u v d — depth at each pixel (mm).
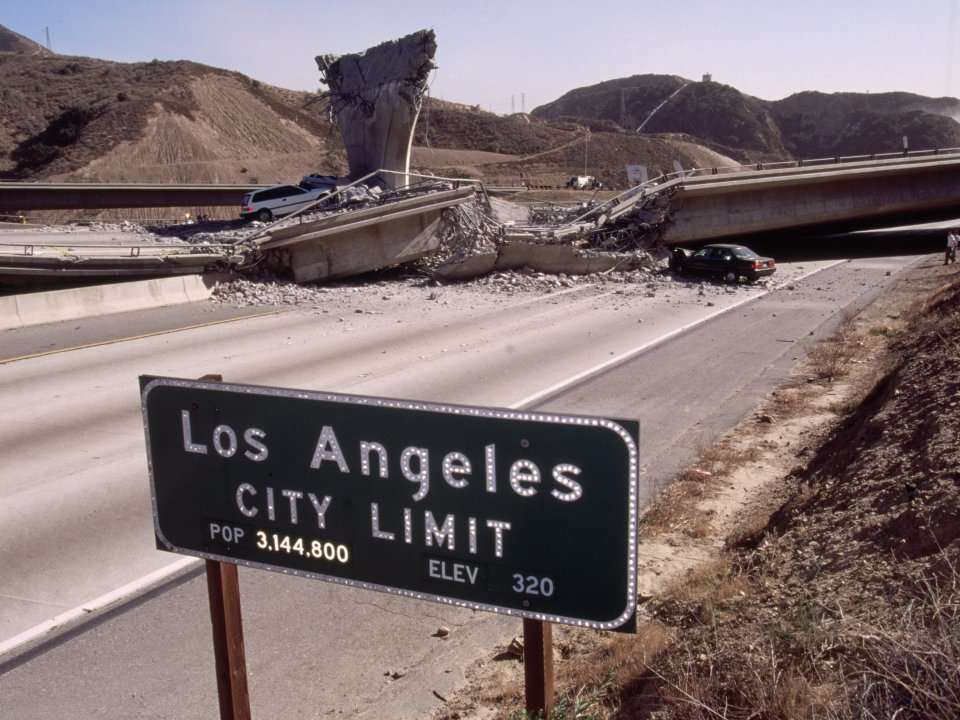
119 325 25406
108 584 9195
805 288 31438
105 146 116062
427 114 183375
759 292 30797
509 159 161750
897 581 6109
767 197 42500
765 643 5793
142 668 7586
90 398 16922
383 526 3838
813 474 10969
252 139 131500
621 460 3328
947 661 4402
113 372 19156
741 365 19000
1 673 7535
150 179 110062
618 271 35375
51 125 126562
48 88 140500
